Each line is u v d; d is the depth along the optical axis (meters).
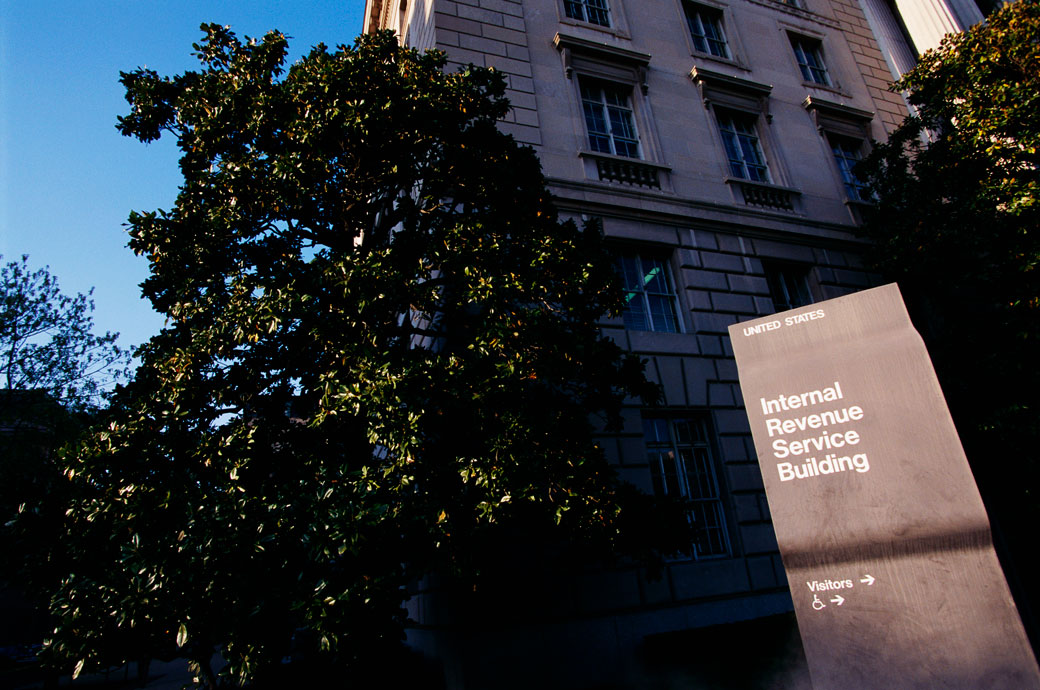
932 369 3.57
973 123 12.11
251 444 7.01
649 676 9.44
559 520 6.95
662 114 15.86
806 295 15.54
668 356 12.80
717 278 14.20
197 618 5.70
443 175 9.04
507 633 9.54
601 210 13.59
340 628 5.95
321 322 7.17
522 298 7.94
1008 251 11.64
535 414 7.46
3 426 19.22
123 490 6.54
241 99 8.33
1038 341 10.87
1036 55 11.40
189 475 7.16
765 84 17.41
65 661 6.27
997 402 10.95
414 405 6.57
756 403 4.08
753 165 16.89
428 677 10.72
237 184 7.84
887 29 21.50
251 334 7.03
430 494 7.05
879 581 3.44
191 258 8.30
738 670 8.58
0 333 18.67
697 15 18.62
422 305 8.03
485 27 14.51
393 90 8.54
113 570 6.04
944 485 3.37
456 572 6.86
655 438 12.30
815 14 20.64
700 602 10.97
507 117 13.70
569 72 15.00
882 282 16.06
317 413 7.20
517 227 8.65
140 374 8.02
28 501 7.14
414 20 17.08
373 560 6.51
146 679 18.91
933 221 13.00
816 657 3.52
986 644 3.08
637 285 13.66
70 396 19.56
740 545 11.76
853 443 3.69
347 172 8.48
